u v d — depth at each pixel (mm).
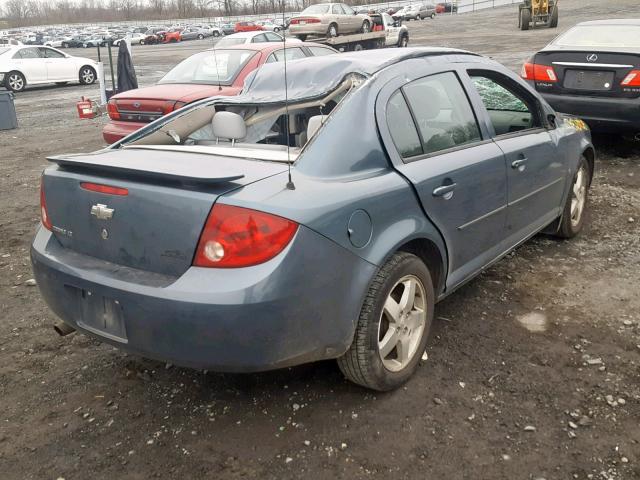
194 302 2365
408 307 2990
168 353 2506
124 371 3312
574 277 4285
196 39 62500
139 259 2627
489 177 3473
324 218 2500
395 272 2807
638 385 3027
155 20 108438
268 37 12703
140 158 2939
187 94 7793
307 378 3160
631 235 5012
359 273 2654
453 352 3369
